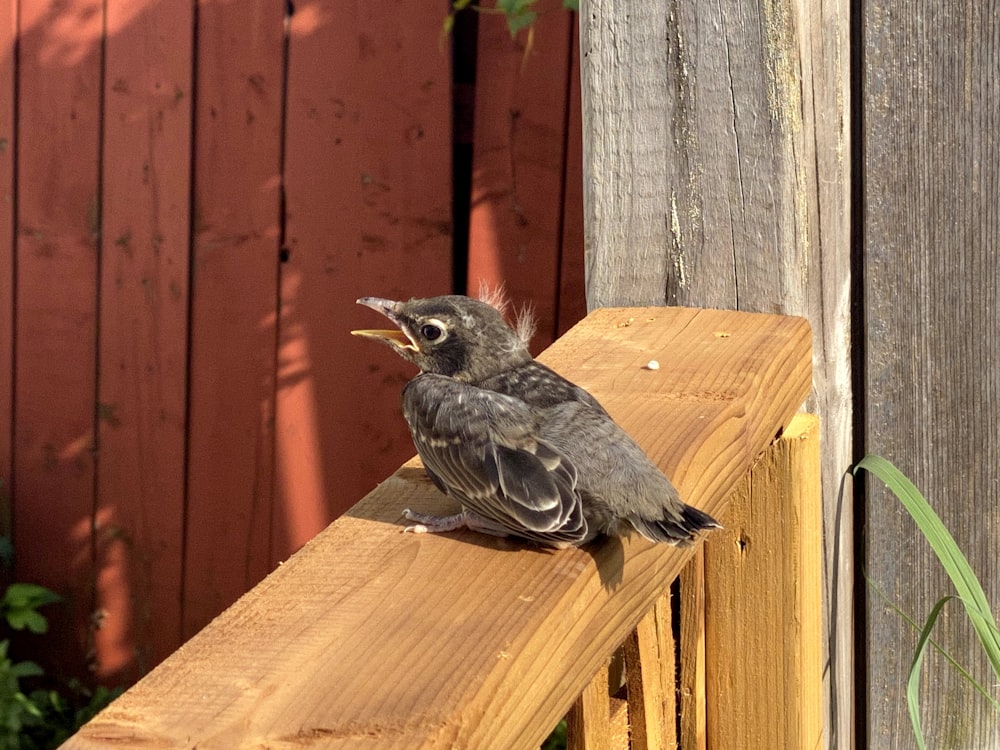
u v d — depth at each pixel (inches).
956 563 22.1
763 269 23.9
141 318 41.0
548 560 17.9
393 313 22.8
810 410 24.4
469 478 19.6
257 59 38.5
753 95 23.3
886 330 24.4
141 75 39.7
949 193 23.8
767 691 23.7
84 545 43.2
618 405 21.4
